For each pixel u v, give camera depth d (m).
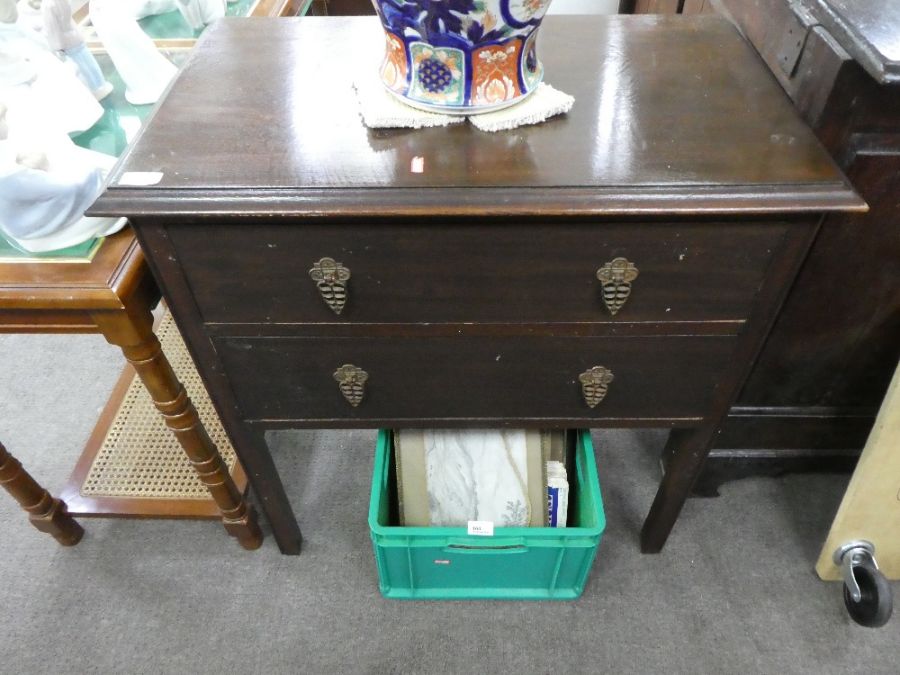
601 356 0.76
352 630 1.05
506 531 0.91
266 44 0.84
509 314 0.71
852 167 0.75
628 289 0.68
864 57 0.62
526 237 0.64
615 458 1.27
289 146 0.67
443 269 0.67
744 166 0.64
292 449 1.30
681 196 0.60
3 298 0.70
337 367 0.77
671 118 0.71
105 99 1.02
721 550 1.13
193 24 1.21
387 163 0.65
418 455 0.97
